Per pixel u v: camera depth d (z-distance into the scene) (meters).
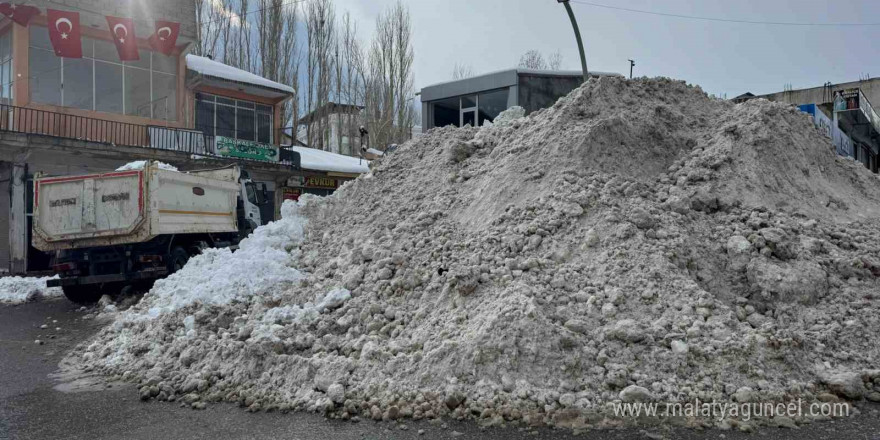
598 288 5.62
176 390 5.29
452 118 22.53
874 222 7.45
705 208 7.03
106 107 21.20
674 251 6.02
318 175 26.92
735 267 6.17
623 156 7.71
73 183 10.87
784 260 6.16
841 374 4.69
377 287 6.60
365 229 8.47
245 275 7.60
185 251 11.84
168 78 23.22
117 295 11.41
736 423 4.15
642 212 6.49
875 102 36.25
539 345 4.73
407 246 7.36
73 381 5.85
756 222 6.63
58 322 9.34
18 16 18.62
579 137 7.76
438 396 4.58
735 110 8.86
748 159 7.62
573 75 21.19
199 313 6.70
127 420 4.68
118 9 21.25
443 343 4.95
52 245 11.03
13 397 5.37
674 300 5.40
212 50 35.00
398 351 5.26
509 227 6.86
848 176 8.78
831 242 6.64
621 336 4.93
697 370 4.68
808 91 36.91
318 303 6.70
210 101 24.94
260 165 24.28
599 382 4.59
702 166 7.65
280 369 5.27
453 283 5.97
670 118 8.59
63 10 19.66
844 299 5.73
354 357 5.35
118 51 21.17
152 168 10.52
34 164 18.17
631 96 8.84
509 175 7.89
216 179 12.66
